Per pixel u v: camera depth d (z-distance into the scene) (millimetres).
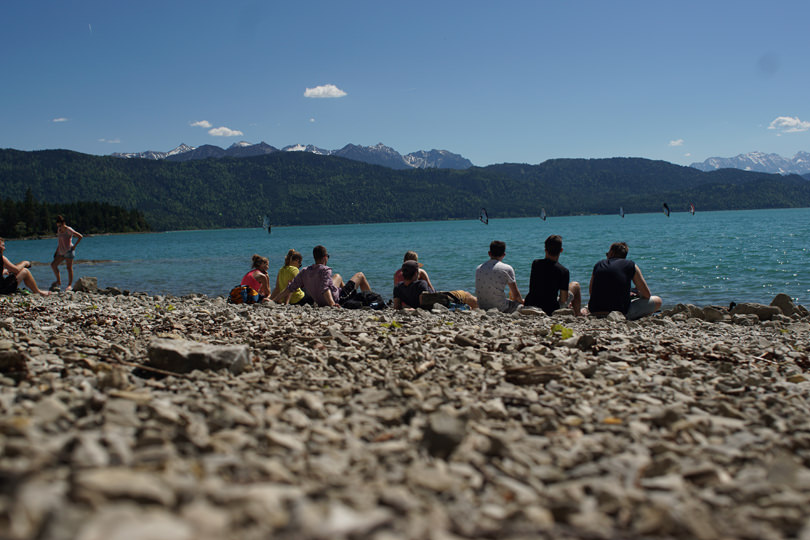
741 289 17281
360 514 1631
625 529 1824
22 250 85000
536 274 10656
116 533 1195
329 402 3473
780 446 2908
